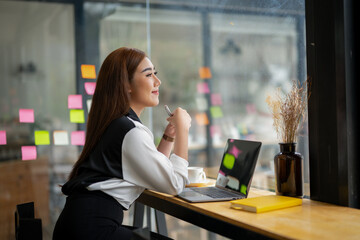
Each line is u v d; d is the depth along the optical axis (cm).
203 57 270
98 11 323
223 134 248
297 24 178
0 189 290
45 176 305
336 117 148
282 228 113
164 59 312
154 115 318
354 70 150
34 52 306
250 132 216
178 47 298
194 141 279
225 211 136
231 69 237
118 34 327
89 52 320
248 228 118
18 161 297
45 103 308
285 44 187
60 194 309
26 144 300
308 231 109
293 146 156
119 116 149
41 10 309
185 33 290
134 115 159
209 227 137
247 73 219
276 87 193
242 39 224
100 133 147
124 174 142
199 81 275
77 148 314
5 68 297
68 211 139
